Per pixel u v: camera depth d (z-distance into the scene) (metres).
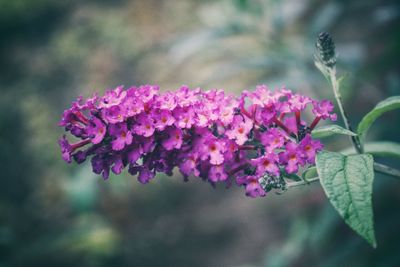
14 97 1.18
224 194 0.98
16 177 1.05
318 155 0.34
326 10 0.72
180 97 0.37
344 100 0.70
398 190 0.76
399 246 0.64
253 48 0.99
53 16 1.32
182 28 1.21
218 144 0.36
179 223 0.95
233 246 0.88
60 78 1.20
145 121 0.36
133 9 1.27
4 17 1.33
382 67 0.67
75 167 1.03
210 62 1.10
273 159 0.36
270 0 0.71
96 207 0.95
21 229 0.95
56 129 1.10
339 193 0.33
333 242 0.78
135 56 1.20
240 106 0.37
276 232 0.87
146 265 0.89
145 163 0.37
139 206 0.98
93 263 0.85
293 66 0.70
